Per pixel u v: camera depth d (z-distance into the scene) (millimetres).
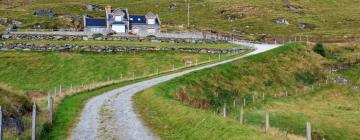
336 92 81062
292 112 59781
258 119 52938
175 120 31781
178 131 29203
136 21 141625
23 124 27328
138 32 131125
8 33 107062
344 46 118438
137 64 87250
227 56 90875
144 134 28953
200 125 28469
